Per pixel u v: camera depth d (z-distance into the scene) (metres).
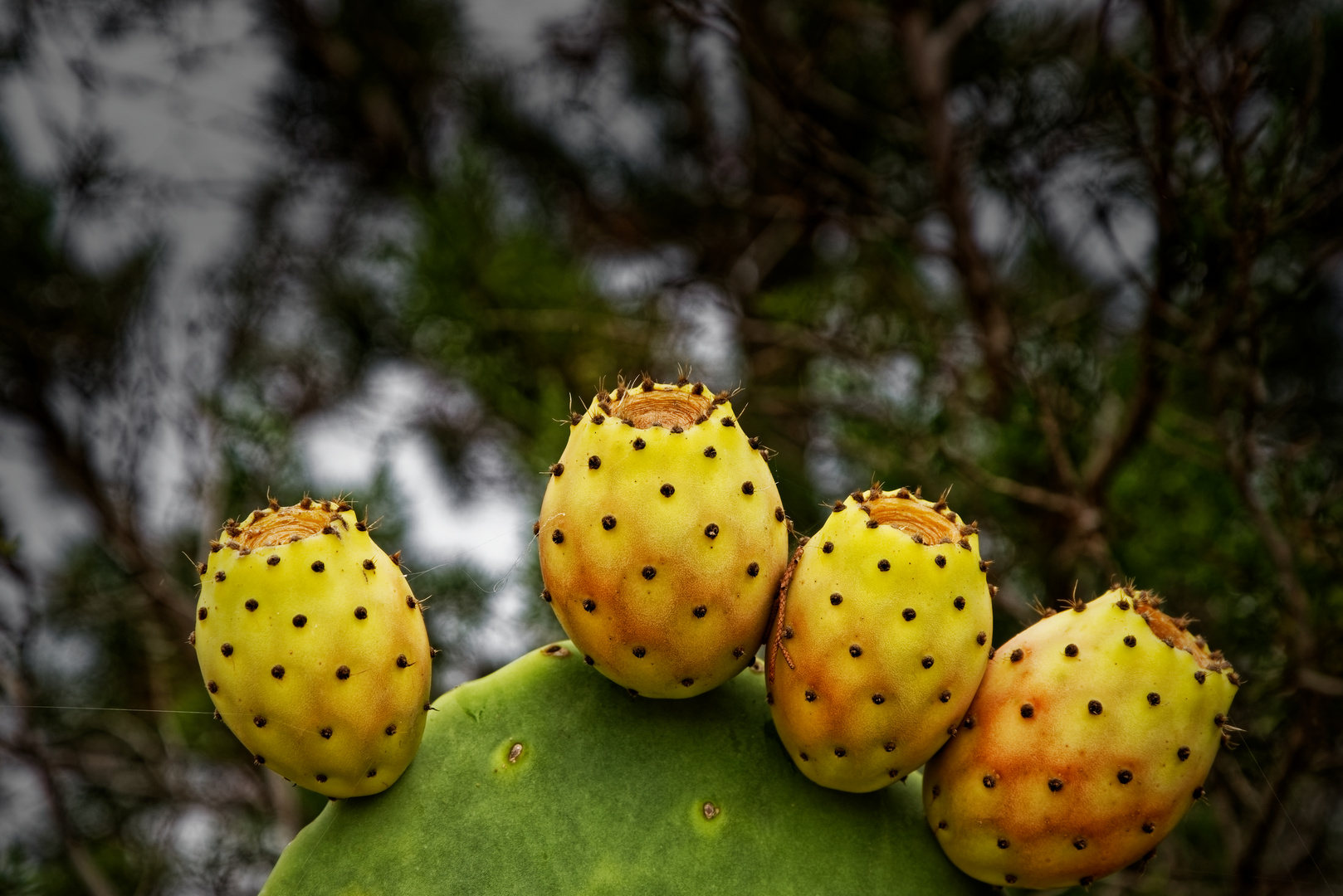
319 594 1.08
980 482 1.62
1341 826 1.66
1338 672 1.38
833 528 1.09
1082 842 1.09
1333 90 1.72
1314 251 1.54
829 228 2.41
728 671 1.10
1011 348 1.62
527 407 1.92
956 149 1.97
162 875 1.79
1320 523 1.37
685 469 1.08
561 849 1.10
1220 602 1.54
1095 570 1.67
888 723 1.08
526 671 1.13
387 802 1.11
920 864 1.11
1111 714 1.08
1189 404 1.85
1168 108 1.33
